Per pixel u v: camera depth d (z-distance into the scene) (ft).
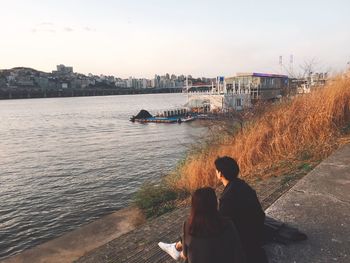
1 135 161.58
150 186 37.50
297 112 35.68
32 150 116.78
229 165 11.10
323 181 19.97
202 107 190.90
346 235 13.92
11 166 91.71
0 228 50.34
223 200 10.84
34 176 80.07
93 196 63.16
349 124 32.91
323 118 31.99
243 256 8.18
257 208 10.89
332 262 12.17
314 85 40.70
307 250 13.01
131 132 156.66
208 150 38.17
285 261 12.41
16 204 60.54
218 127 43.96
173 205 31.83
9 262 24.70
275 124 34.32
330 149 27.68
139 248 18.38
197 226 8.04
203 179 32.76
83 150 113.60
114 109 353.92
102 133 158.30
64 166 89.97
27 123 223.71
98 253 18.39
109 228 29.81
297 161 27.43
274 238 13.57
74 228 49.65
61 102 604.90
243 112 44.39
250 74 189.67
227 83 199.21
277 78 199.52
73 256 25.03
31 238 47.06
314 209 16.44
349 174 20.88
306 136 31.71
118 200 60.34
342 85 35.04
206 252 7.92
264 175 26.61
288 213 16.19
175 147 111.34
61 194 65.31
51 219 53.16
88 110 348.18
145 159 94.63
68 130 176.76
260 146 32.94
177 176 36.73
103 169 84.58
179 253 12.91
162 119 189.98
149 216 31.48
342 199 17.38
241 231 10.55
